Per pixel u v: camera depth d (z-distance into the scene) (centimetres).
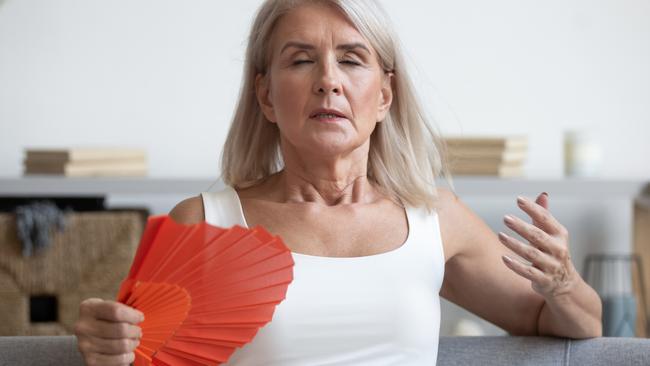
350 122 166
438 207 180
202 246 136
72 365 166
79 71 389
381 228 172
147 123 391
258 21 173
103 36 389
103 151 356
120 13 389
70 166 346
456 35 399
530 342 177
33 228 330
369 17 167
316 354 162
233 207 173
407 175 179
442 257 174
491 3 400
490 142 359
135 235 335
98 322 136
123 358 136
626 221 409
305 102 164
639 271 388
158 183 350
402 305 166
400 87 178
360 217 172
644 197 369
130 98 391
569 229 408
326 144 164
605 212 408
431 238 174
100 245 333
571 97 404
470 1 400
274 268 145
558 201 407
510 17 401
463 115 400
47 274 333
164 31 391
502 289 183
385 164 180
